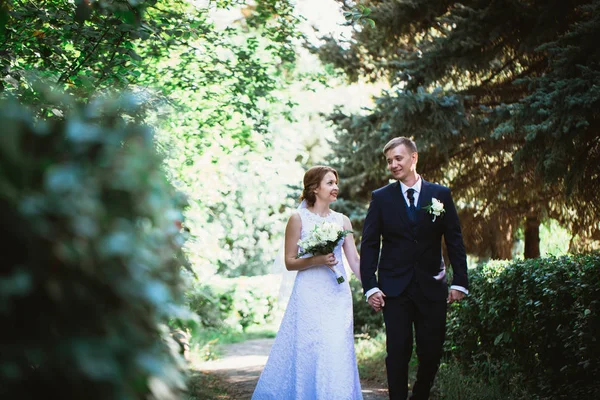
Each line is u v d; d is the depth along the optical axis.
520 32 9.36
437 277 4.67
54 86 3.75
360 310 11.72
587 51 7.62
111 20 4.09
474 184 10.94
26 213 1.14
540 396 5.09
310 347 4.67
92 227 1.21
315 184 5.02
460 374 6.04
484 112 9.59
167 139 2.10
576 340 4.53
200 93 7.58
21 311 1.23
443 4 9.98
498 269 6.05
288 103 9.73
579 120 7.37
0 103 1.35
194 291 2.05
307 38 8.34
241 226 17.11
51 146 1.37
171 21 5.83
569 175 8.10
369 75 11.38
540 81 8.01
